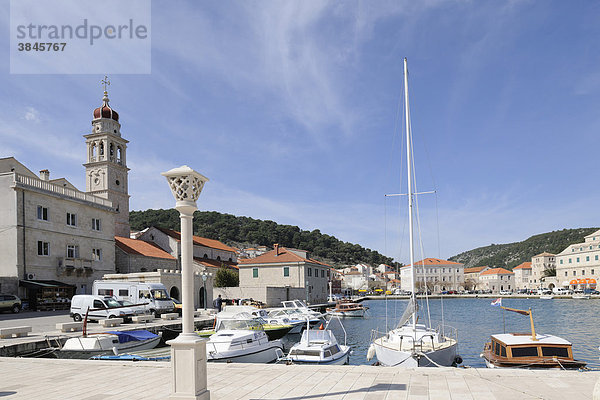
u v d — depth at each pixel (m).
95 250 49.78
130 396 9.08
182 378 7.61
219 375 10.83
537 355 16.98
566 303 84.69
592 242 119.88
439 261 167.25
